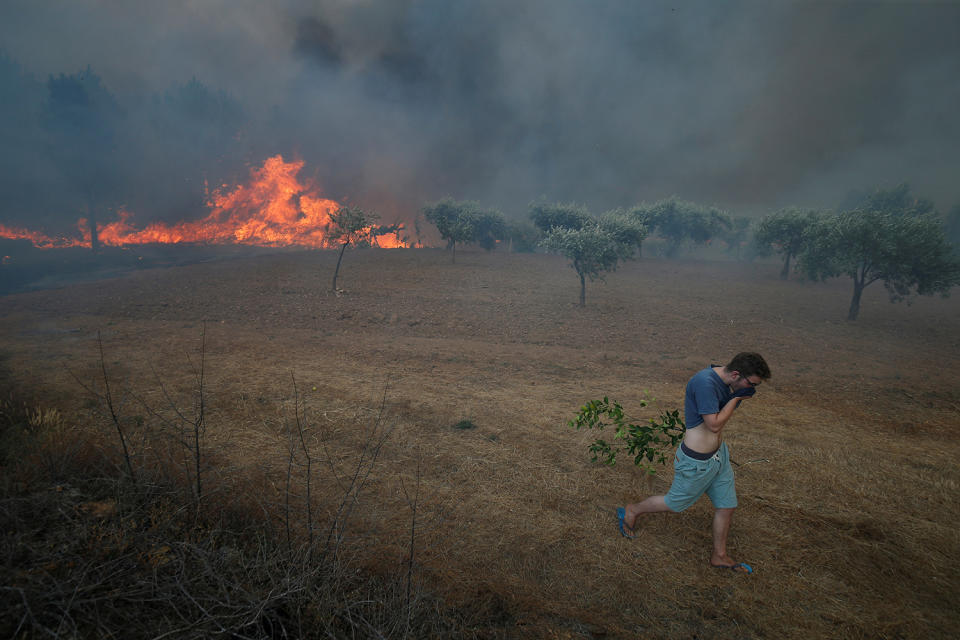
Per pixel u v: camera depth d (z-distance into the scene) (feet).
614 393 26.43
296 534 10.33
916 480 16.08
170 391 22.86
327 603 7.79
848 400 27.04
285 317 49.88
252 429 18.08
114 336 38.34
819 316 61.87
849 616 9.51
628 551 11.47
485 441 18.10
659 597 9.89
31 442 12.60
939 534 12.66
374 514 12.33
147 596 7.29
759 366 9.57
